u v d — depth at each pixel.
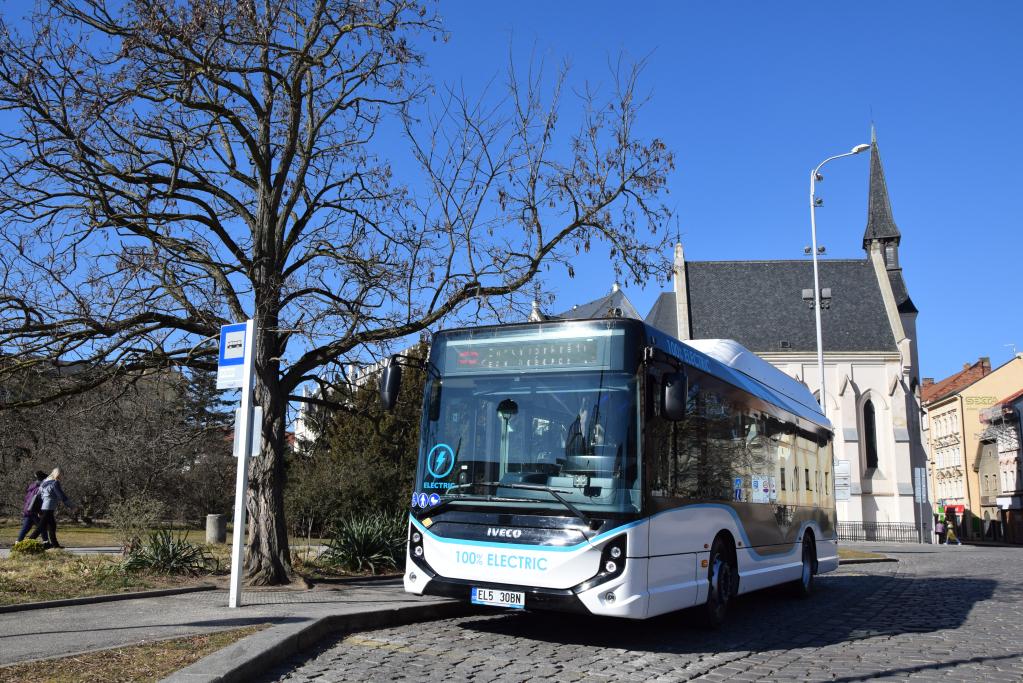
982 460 73.50
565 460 8.89
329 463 23.03
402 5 14.25
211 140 14.69
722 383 11.52
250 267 13.90
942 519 58.09
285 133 15.59
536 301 14.57
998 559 29.70
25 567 13.50
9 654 7.17
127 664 6.79
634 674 7.73
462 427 9.50
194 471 29.38
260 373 13.88
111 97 13.01
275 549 13.60
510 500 8.98
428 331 14.49
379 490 22.73
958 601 14.77
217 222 13.97
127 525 15.60
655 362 9.27
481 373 9.61
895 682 7.66
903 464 59.88
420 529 9.39
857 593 16.28
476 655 8.34
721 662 8.43
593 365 9.14
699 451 10.40
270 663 7.39
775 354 63.16
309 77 15.07
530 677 7.43
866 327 63.94
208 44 12.98
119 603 10.70
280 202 14.52
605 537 8.51
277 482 13.88
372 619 9.85
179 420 21.77
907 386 61.25
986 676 8.02
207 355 14.27
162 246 13.18
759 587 12.26
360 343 14.27
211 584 12.79
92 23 12.65
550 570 8.60
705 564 10.26
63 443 26.08
